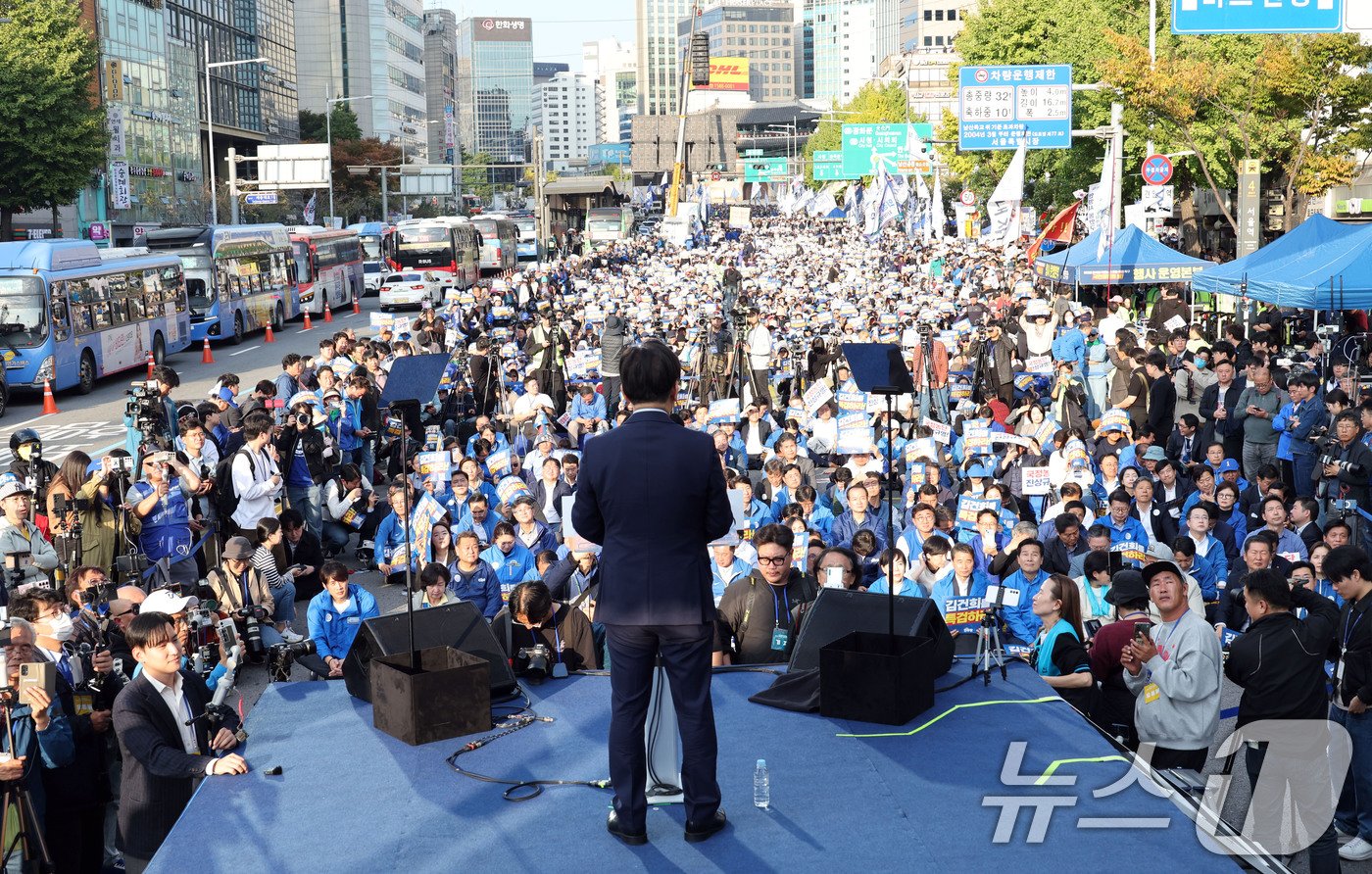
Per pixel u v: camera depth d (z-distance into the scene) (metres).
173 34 89.12
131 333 33.66
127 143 74.81
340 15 158.88
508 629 8.84
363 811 5.43
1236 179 38.47
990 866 4.88
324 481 15.82
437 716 6.19
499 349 25.47
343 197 113.94
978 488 13.30
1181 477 14.45
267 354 39.28
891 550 6.34
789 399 23.75
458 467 14.26
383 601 13.98
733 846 5.09
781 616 9.02
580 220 97.69
